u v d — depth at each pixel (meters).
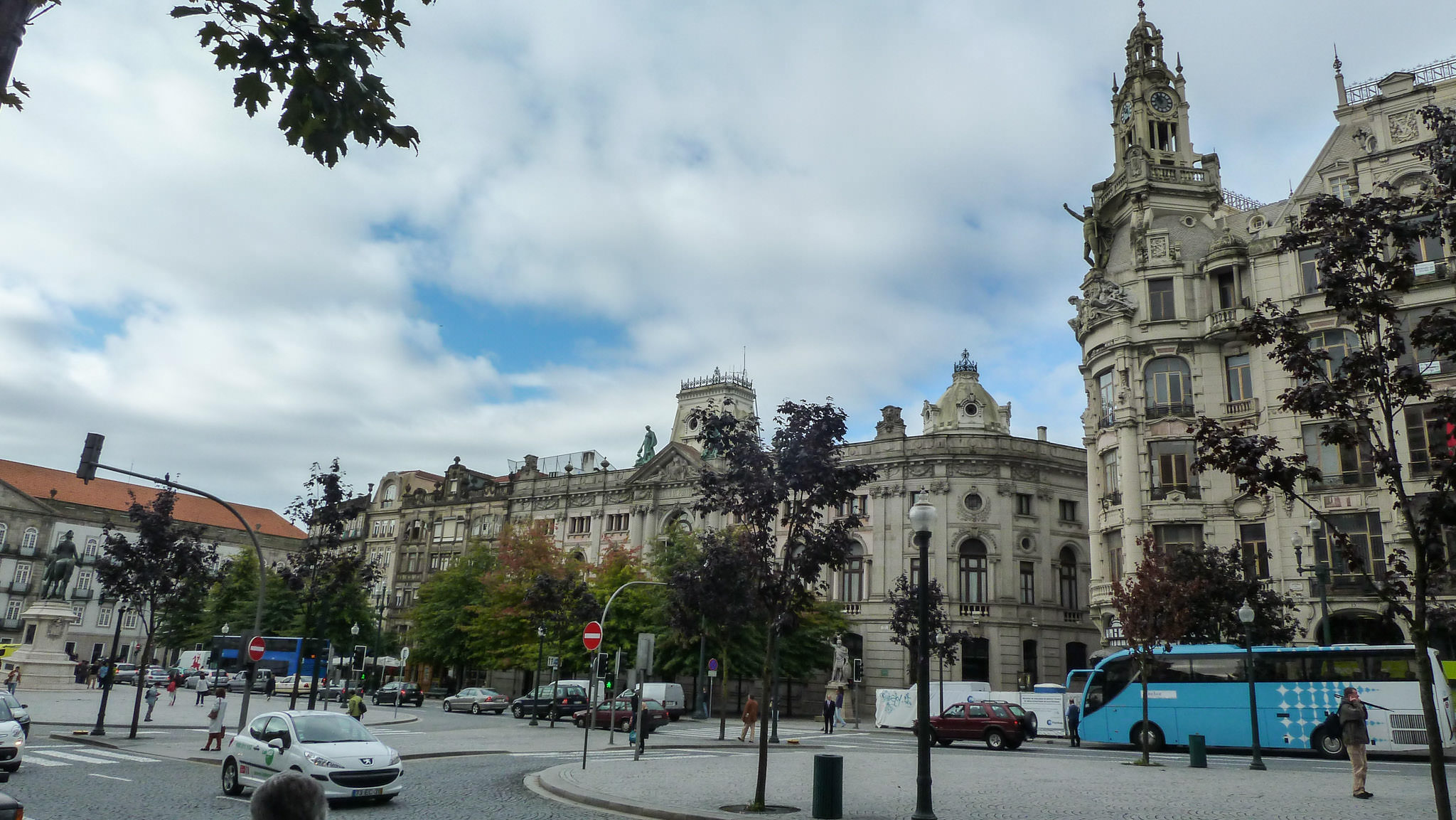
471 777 22.20
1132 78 51.06
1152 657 28.81
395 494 95.44
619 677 58.25
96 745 27.86
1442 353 12.27
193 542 32.78
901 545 61.06
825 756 15.54
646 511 74.31
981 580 59.69
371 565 48.97
